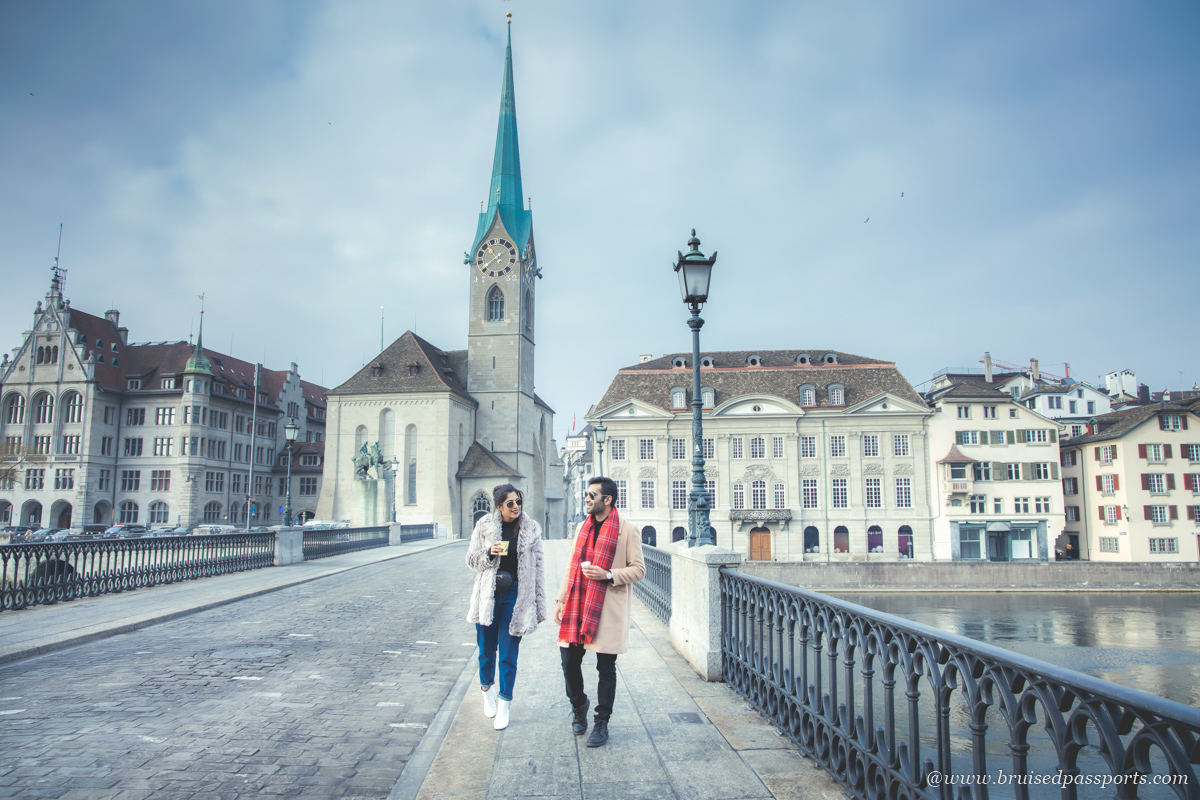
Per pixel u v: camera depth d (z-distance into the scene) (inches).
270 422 3189.0
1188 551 2197.3
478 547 227.8
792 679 205.2
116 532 2015.3
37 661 338.6
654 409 2298.2
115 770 195.6
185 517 2657.5
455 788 173.5
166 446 2716.5
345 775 194.4
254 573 784.9
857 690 546.6
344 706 265.7
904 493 2250.2
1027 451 2258.9
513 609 225.6
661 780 176.7
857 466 2260.1
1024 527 2224.4
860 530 2234.3
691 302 333.7
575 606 214.4
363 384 2605.8
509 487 228.5
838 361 2488.9
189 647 376.8
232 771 196.2
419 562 1029.2
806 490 2265.0
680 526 2258.9
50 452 2642.7
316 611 519.8
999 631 1395.2
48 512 2610.7
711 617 281.0
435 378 2593.5
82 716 247.0
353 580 754.8
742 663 253.6
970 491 2207.2
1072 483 2490.2
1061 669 98.0
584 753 197.3
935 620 1497.3
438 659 355.6
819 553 2226.9
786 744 203.0
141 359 2935.5
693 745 203.0
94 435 2650.1
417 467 2519.7
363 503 2055.9
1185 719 75.6
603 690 207.0
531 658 335.9
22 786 183.2
